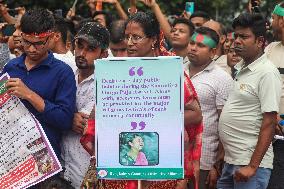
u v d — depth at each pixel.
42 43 5.13
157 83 4.36
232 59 7.61
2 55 6.70
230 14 16.95
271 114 5.57
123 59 4.37
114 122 4.41
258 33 5.69
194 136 4.88
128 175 4.43
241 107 5.75
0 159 5.05
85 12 12.99
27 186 4.98
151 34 4.80
